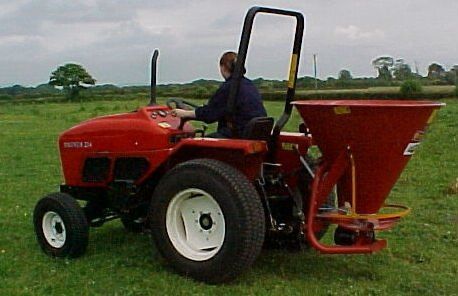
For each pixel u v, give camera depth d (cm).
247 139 551
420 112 502
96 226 669
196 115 576
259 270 580
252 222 518
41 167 1322
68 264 606
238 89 558
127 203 628
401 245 661
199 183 534
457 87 3419
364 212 548
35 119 3195
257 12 553
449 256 625
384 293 522
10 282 553
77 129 660
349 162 530
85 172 654
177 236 564
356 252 536
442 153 1315
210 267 535
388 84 3809
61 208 620
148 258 619
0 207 886
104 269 588
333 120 519
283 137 591
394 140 510
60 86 6638
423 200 886
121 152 622
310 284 543
